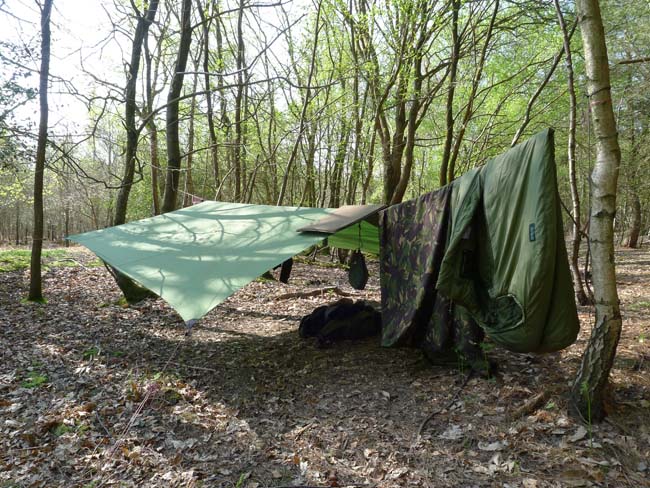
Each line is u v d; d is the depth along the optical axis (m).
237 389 3.99
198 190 20.20
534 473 2.46
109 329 5.97
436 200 3.81
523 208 2.69
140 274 4.29
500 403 3.27
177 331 6.00
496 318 3.03
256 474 2.66
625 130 9.96
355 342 5.19
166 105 7.14
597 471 2.38
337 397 3.72
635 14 7.52
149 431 3.21
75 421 3.34
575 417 2.88
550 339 2.74
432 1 8.04
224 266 4.20
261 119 14.51
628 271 10.88
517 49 10.50
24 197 14.65
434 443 2.88
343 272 11.71
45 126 7.00
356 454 2.84
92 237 5.83
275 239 4.76
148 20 7.63
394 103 10.64
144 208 20.73
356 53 11.03
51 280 8.71
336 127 13.28
